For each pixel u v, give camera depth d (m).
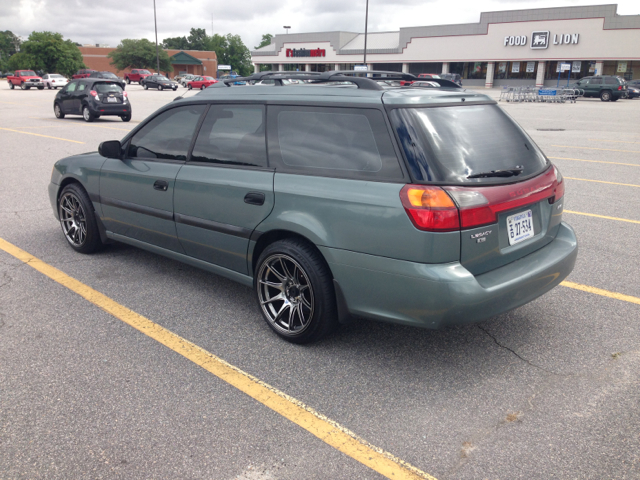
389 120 2.86
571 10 45.31
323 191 3.01
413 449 2.44
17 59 86.00
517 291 2.91
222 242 3.67
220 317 3.79
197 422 2.61
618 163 10.24
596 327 3.64
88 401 2.76
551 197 3.28
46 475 2.25
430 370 3.10
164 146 4.07
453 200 2.65
